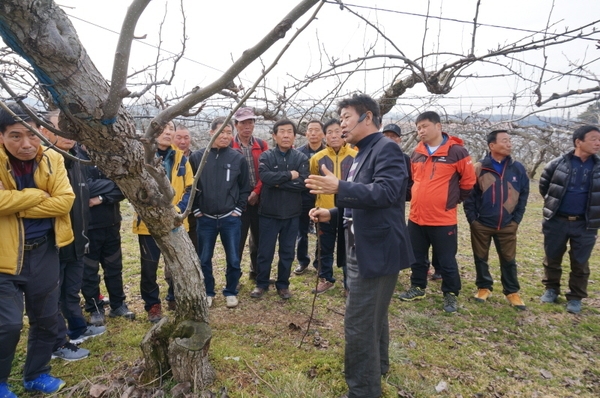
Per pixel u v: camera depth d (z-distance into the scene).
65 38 1.36
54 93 1.43
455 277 3.74
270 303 3.76
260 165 3.73
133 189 1.85
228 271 3.70
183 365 2.19
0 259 2.04
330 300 3.87
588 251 3.76
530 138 8.24
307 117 6.45
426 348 3.04
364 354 2.18
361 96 2.25
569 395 2.55
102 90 1.50
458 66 3.05
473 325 3.49
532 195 12.59
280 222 3.82
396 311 3.71
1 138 2.04
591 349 3.15
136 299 3.81
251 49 1.27
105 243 3.23
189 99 1.44
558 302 4.05
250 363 2.61
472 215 3.96
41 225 2.23
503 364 2.88
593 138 3.60
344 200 1.97
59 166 2.29
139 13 1.24
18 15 1.21
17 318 2.04
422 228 3.89
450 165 3.64
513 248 3.89
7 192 2.00
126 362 2.59
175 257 2.14
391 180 2.03
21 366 2.61
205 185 3.52
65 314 2.84
